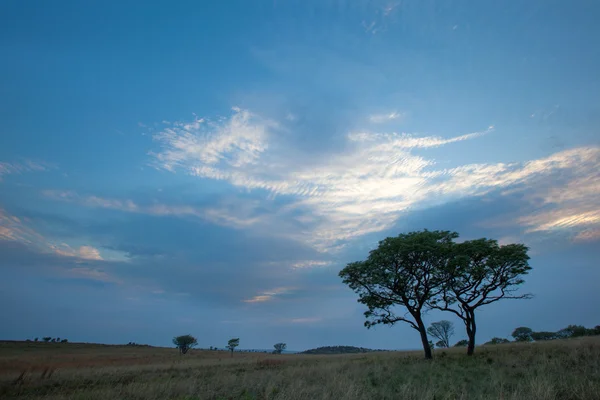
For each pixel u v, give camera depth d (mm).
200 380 17016
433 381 13570
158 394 12977
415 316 30359
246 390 12914
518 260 27578
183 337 70062
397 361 25391
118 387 14688
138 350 82438
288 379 15812
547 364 16203
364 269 31500
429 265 30250
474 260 29531
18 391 16719
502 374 14406
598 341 27344
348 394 10797
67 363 37562
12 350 71188
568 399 9570
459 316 29891
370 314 32875
